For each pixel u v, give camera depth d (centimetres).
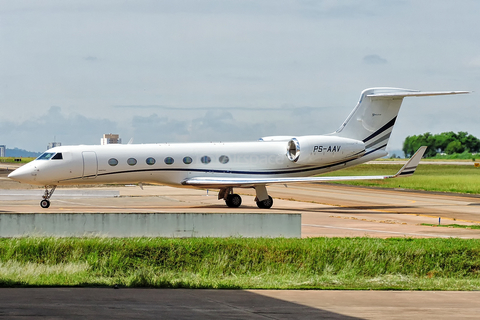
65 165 10275
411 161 10281
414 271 5675
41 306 3734
